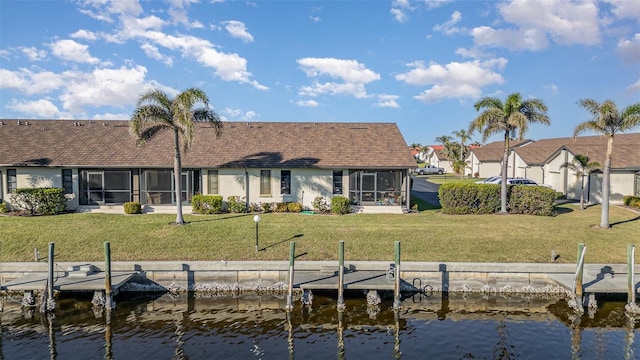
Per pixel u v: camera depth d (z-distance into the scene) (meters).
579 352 10.55
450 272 14.31
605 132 19.56
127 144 26.75
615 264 14.53
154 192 25.52
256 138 28.45
